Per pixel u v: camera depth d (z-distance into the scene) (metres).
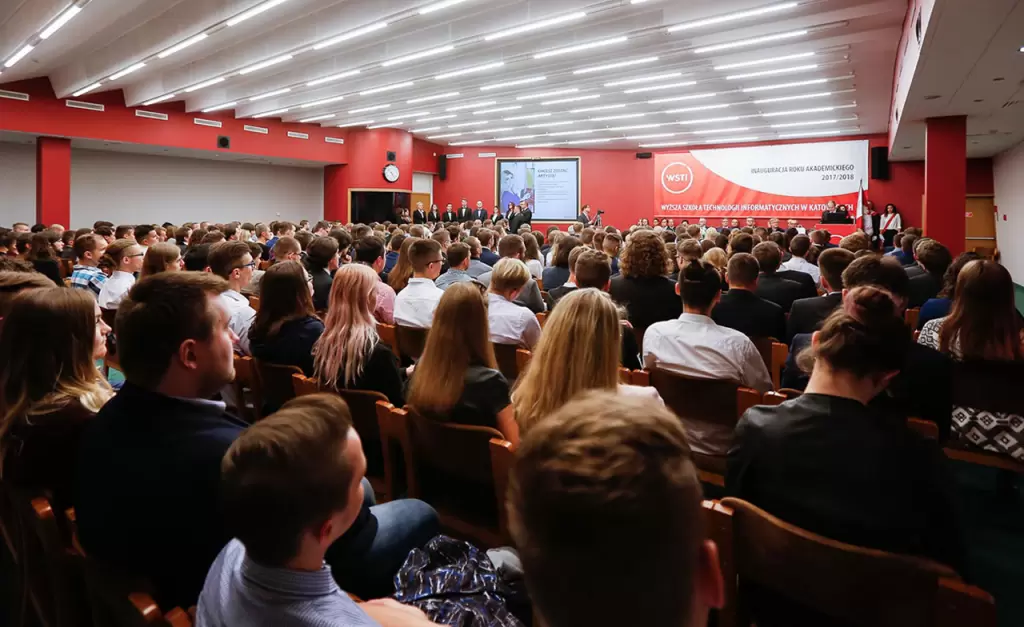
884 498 1.26
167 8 7.69
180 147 13.96
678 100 12.72
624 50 9.34
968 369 2.53
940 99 7.92
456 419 1.95
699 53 9.37
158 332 1.30
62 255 7.50
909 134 10.65
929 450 1.27
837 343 1.35
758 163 16.52
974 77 6.79
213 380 1.39
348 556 1.51
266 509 0.85
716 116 14.24
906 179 15.55
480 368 1.98
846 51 8.98
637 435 0.52
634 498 0.47
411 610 1.16
